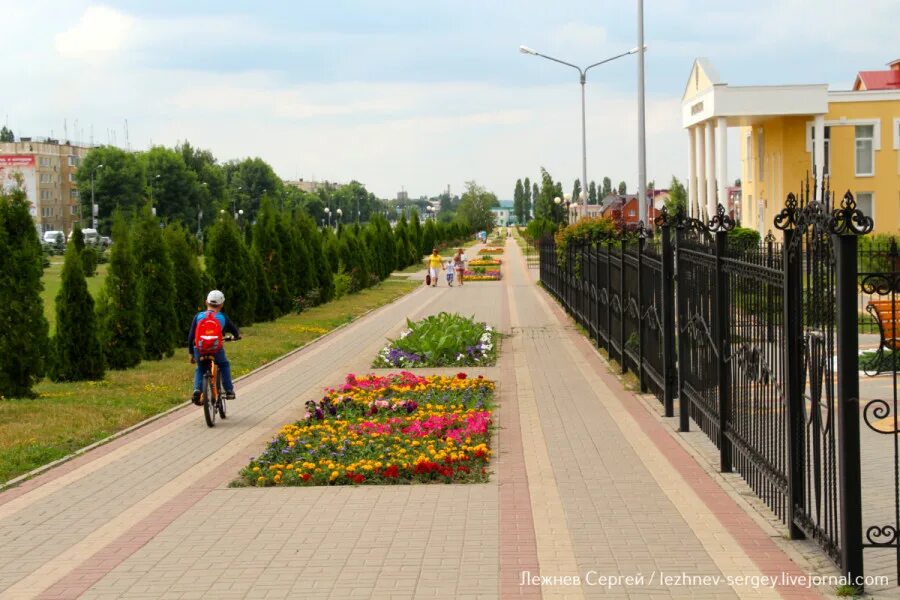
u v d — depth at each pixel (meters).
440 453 9.09
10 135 130.38
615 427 10.84
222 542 6.97
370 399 12.36
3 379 13.52
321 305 31.14
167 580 6.20
